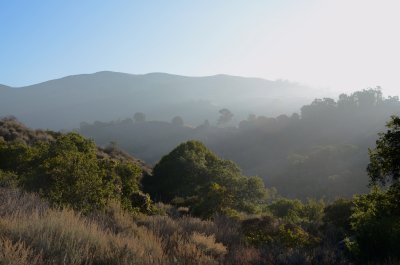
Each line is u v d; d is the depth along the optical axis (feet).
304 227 49.70
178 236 29.35
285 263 25.84
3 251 13.76
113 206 34.63
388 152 37.22
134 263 17.25
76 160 35.65
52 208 27.04
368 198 38.58
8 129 167.73
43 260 14.84
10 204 23.27
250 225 44.86
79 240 17.11
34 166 54.90
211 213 57.77
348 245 32.76
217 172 135.33
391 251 28.60
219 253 28.02
